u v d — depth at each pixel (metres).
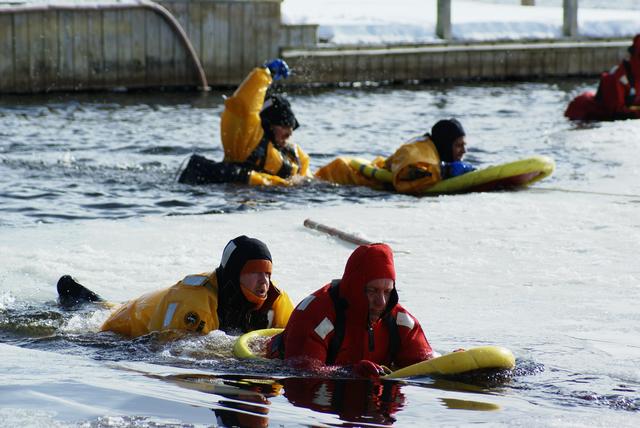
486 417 11.03
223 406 11.15
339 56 57.94
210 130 40.19
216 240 21.75
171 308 14.65
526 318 15.83
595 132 39.16
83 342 14.66
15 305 16.77
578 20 64.94
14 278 18.42
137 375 12.61
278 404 11.37
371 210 25.52
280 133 29.73
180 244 21.34
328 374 12.72
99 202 26.75
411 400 11.62
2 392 11.43
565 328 15.18
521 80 61.31
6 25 50.44
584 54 63.72
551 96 52.78
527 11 70.12
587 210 25.12
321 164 33.28
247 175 29.03
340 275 18.81
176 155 34.41
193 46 54.78
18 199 26.94
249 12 55.59
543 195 27.58
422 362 12.76
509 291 17.61
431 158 28.41
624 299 16.98
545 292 17.52
